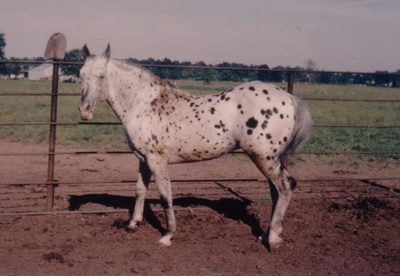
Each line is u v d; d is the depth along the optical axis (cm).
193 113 500
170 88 517
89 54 514
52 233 539
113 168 923
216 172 912
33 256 469
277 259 488
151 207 662
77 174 855
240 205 683
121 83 503
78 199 689
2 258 461
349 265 479
